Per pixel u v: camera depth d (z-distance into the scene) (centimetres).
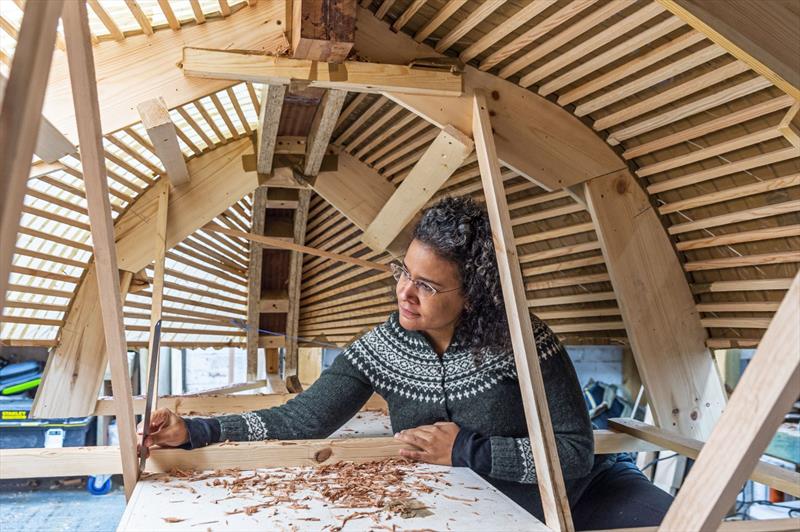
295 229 398
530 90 251
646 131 245
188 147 312
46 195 254
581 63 229
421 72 234
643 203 264
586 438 157
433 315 160
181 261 379
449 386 168
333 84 228
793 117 196
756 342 256
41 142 104
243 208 396
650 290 264
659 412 264
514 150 250
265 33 224
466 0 211
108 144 263
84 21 89
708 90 214
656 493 172
